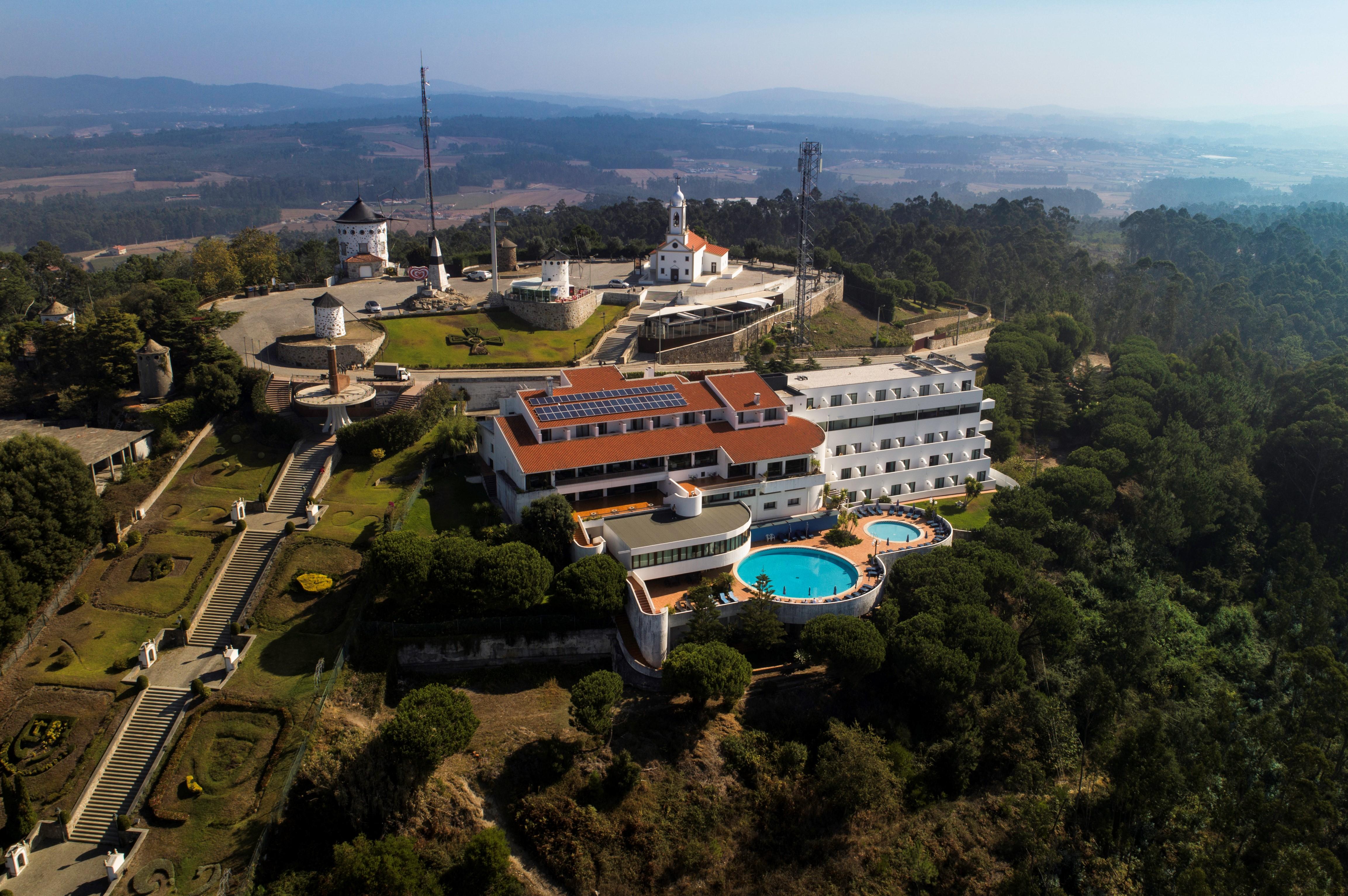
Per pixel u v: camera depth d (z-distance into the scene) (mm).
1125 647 96562
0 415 111875
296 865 64750
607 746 76375
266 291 162500
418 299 155250
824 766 76625
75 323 121562
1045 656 95625
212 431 109125
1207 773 76250
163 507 94938
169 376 112938
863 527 108750
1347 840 80250
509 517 96500
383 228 191250
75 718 70438
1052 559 113500
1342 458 137250
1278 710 90625
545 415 99750
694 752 78000
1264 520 141375
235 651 75688
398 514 94125
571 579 82625
